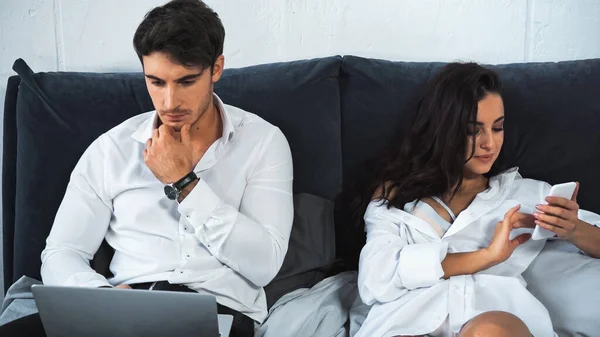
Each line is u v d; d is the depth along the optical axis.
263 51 1.99
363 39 1.99
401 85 1.80
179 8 1.43
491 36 1.99
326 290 1.63
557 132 1.77
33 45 1.95
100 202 1.59
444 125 1.58
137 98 1.78
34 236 1.73
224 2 1.95
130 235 1.57
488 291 1.43
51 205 1.73
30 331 1.25
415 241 1.56
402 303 1.44
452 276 1.46
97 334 1.20
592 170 1.77
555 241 1.62
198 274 1.51
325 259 1.69
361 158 1.80
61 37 1.95
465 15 1.97
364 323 1.47
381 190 1.69
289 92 1.78
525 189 1.64
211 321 1.16
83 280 1.45
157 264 1.53
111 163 1.59
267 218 1.55
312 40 1.98
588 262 1.51
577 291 1.45
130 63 1.98
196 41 1.40
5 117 1.81
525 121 1.78
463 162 1.57
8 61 1.96
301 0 1.95
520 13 1.97
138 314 1.16
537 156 1.77
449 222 1.61
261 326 1.54
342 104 1.82
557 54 2.01
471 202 1.61
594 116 1.77
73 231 1.56
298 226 1.72
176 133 1.55
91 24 1.95
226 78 1.81
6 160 1.81
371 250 1.53
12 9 1.92
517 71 1.82
